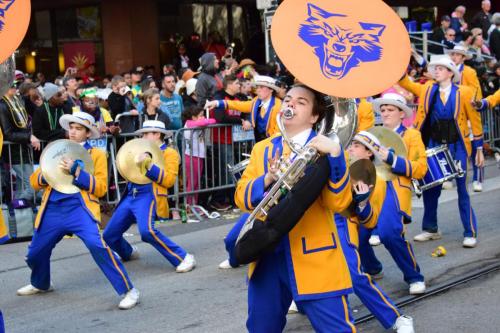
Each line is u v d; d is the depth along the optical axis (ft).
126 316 20.52
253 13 57.47
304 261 12.76
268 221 12.35
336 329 12.70
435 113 26.89
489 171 42.75
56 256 27.53
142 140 24.17
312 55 12.16
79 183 20.77
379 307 17.40
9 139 29.22
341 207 12.60
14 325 20.11
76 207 21.01
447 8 72.54
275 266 13.12
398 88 37.91
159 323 19.80
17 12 12.55
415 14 69.77
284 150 13.28
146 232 24.12
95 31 51.47
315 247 12.79
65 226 21.07
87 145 21.83
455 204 34.24
